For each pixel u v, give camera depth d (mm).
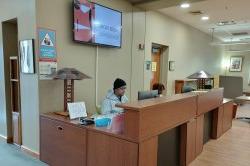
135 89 4883
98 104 3943
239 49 10297
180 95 2959
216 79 7863
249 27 7094
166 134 2641
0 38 3686
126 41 4523
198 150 3320
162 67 6172
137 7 4711
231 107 5031
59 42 3244
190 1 4160
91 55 3785
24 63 3197
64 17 3295
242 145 3859
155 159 2156
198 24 6855
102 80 4027
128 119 1974
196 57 7750
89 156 2346
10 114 3773
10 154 3291
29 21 3053
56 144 2762
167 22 5898
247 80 10133
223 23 6582
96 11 3674
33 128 3176
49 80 3121
